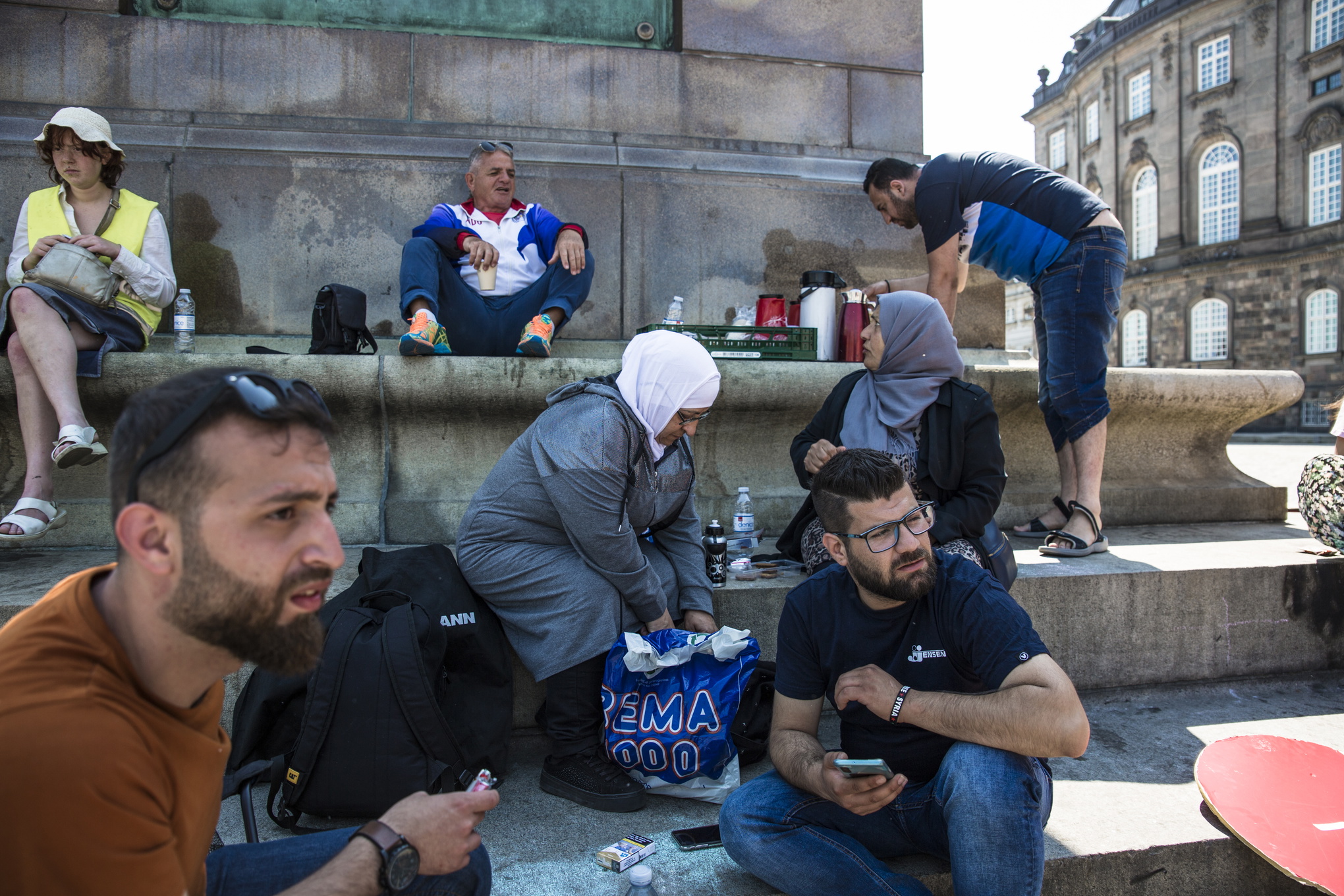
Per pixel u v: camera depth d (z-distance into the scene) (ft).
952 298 10.96
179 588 2.71
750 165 13.89
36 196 10.16
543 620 7.17
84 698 2.67
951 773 5.26
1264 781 6.89
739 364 10.73
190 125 12.25
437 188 12.65
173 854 2.78
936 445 8.30
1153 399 12.50
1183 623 9.48
